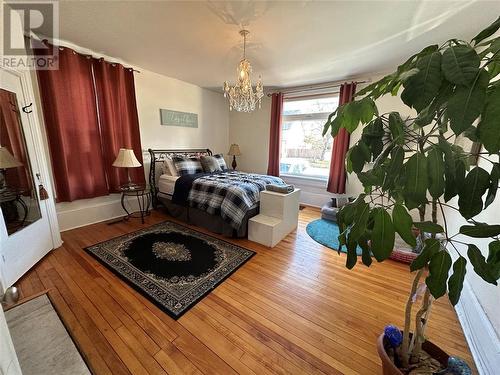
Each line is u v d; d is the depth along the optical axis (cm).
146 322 152
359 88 371
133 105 337
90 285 187
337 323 157
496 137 53
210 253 247
